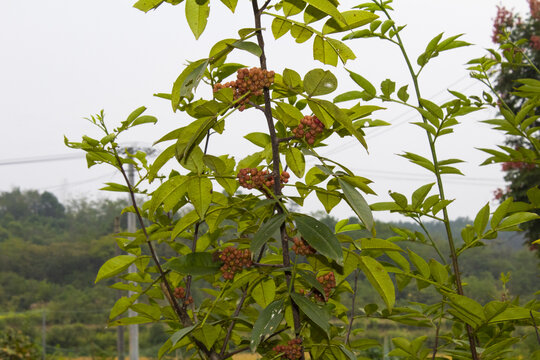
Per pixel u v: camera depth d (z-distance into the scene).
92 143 2.28
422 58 2.63
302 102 2.45
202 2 1.87
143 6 1.91
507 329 2.66
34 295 80.94
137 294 2.35
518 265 77.56
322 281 2.10
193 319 2.39
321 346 2.18
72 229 101.25
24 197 112.75
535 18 14.59
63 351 53.84
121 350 29.31
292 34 2.02
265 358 2.21
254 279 2.15
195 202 2.03
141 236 2.22
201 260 2.04
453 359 2.82
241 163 2.32
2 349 14.15
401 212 2.56
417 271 2.60
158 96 2.29
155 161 1.94
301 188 2.01
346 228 2.53
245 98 1.84
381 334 41.25
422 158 2.58
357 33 2.71
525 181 14.67
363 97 2.67
